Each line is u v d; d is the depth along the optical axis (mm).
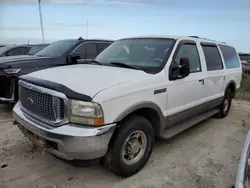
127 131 3150
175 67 3910
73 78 3217
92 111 2789
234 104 8047
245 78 11539
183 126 4406
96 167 3615
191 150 4309
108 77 3291
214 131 5340
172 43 4168
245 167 2400
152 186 3203
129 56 4211
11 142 4312
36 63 6238
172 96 3893
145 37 4551
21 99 3553
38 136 3076
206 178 3438
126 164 3268
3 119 5512
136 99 3238
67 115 2848
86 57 7410
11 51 11336
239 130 5461
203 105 4895
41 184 3168
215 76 5219
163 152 4184
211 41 5465
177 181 3334
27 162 3678
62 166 3611
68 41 7602
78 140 2744
